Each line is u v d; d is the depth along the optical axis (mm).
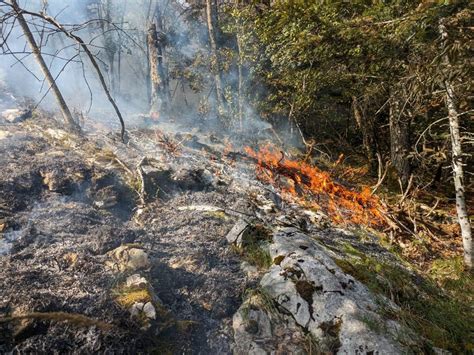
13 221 3551
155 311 2648
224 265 3518
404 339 2775
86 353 2322
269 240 3807
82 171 4547
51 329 2391
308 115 9945
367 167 9047
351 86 7641
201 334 2797
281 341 2773
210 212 4340
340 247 4395
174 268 3332
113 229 3631
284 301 3006
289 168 6992
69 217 3785
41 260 3076
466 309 3922
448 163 7992
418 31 5016
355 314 2840
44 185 4246
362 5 6480
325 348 2697
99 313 2582
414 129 8586
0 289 2641
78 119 6738
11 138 5172
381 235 5363
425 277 4500
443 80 4734
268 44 8125
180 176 5012
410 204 6668
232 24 9281
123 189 4516
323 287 3025
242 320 2893
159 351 2529
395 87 5863
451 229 6082
